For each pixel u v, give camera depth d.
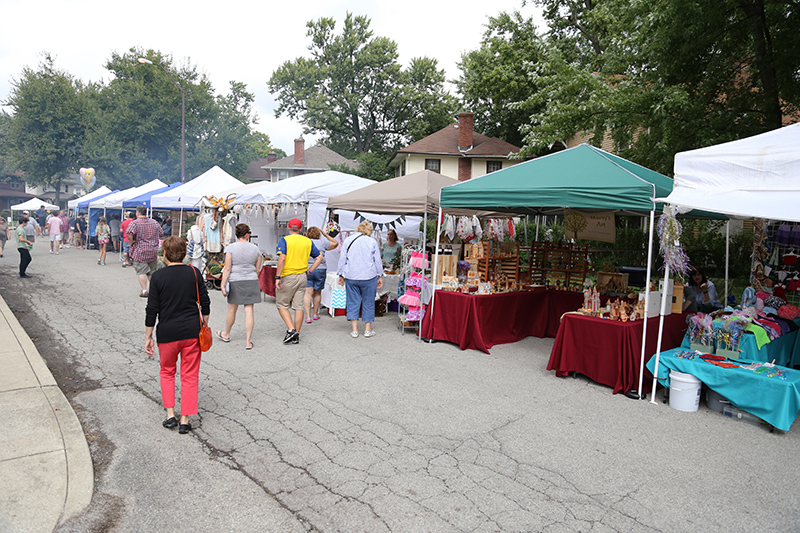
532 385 5.64
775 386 4.44
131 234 10.35
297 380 5.57
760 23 9.55
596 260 14.09
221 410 4.65
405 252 9.09
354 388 5.36
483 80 25.58
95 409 4.60
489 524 2.99
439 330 7.43
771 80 9.81
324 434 4.19
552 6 24.00
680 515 3.14
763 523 3.08
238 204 12.27
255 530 2.87
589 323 5.74
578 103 12.45
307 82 51.22
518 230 15.05
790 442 4.29
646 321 5.32
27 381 5.08
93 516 2.96
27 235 19.09
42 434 3.91
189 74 38.53
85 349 6.61
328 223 10.52
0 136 44.84
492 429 4.39
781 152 4.58
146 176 36.16
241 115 40.56
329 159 47.69
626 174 5.70
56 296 10.49
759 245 8.26
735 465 3.84
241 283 6.73
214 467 3.59
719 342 5.26
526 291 7.93
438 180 8.36
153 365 5.98
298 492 3.29
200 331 4.09
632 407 5.05
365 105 52.53
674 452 4.04
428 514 3.07
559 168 6.44
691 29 9.78
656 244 15.51
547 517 3.08
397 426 4.39
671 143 10.86
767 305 6.86
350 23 50.34
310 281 8.65
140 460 3.66
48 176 38.72
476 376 5.90
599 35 18.25
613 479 3.57
